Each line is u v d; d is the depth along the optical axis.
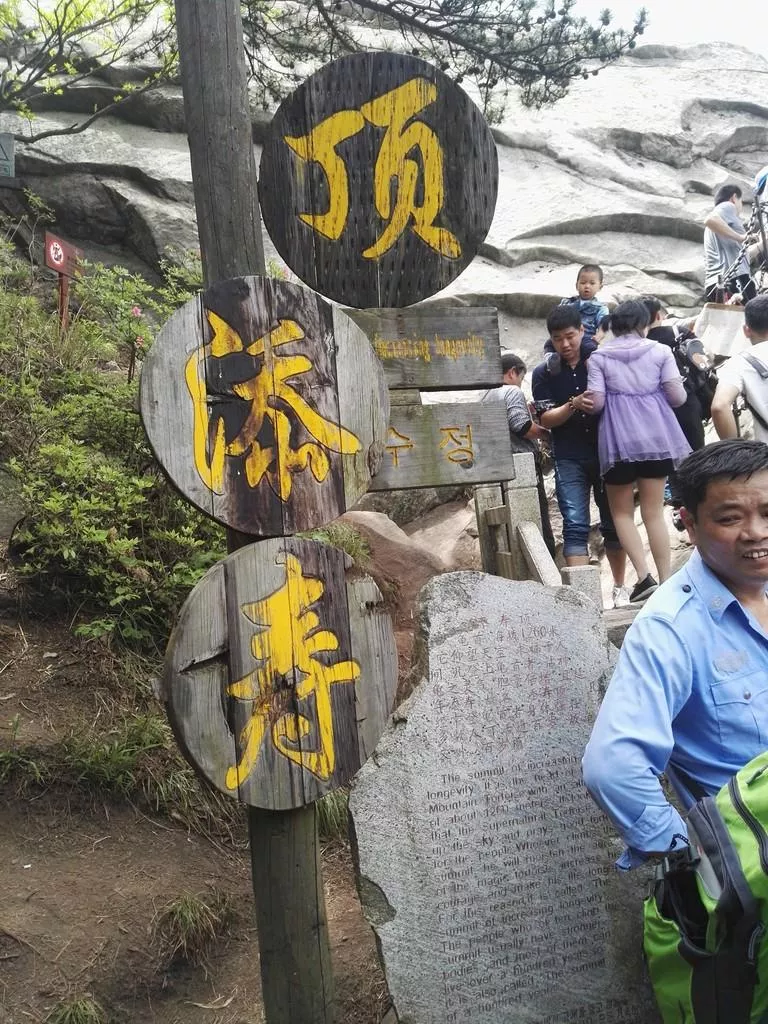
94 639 3.84
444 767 2.53
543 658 2.65
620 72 12.68
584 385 4.57
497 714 2.60
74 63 8.08
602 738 2.15
